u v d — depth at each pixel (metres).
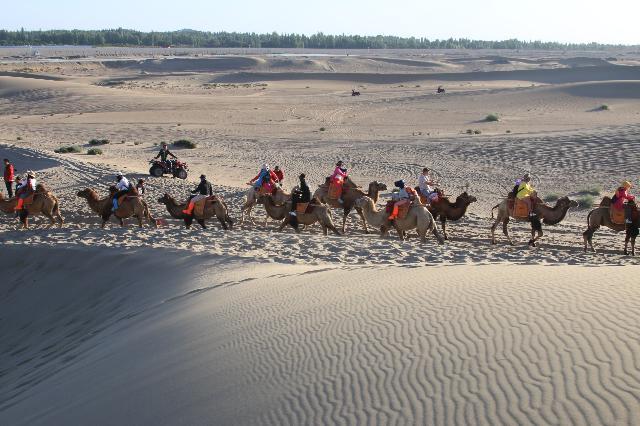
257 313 11.13
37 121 70.88
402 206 20.73
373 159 43.84
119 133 61.56
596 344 7.25
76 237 20.69
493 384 6.68
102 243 19.39
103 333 12.98
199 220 23.14
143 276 16.42
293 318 10.41
